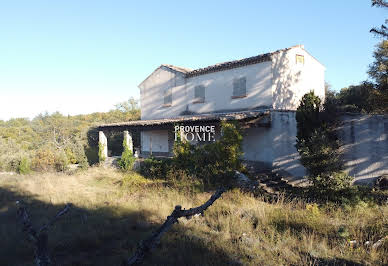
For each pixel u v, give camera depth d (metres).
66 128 46.88
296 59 16.31
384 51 19.39
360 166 12.30
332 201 9.41
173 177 13.84
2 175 19.42
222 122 12.74
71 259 5.65
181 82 20.36
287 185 13.09
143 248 3.10
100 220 8.20
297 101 16.30
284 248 6.05
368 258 5.54
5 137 45.84
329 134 11.28
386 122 11.80
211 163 12.59
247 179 12.13
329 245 6.24
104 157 22.75
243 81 16.23
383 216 7.39
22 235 6.70
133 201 10.59
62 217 8.59
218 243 6.32
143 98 24.17
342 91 25.19
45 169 21.94
